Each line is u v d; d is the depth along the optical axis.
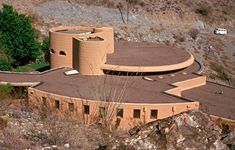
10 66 64.12
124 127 36.09
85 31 56.19
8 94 38.84
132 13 99.94
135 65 48.75
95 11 96.44
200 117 22.42
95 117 32.56
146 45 62.28
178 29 101.38
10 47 64.75
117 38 89.75
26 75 47.44
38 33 80.88
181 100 40.72
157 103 38.81
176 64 50.69
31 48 67.62
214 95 48.94
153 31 97.06
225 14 114.00
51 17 89.25
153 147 19.83
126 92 41.91
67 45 50.56
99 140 21.36
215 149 20.12
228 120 39.97
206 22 108.69
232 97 48.84
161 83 46.66
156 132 20.72
